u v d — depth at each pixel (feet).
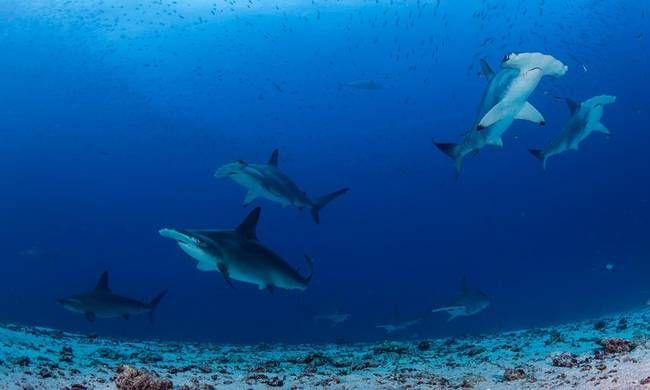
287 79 223.10
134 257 258.16
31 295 151.33
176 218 277.03
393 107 276.00
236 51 187.93
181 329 119.03
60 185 229.25
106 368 20.02
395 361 25.27
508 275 278.67
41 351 22.85
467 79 255.09
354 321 119.75
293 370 22.22
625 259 226.58
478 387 16.53
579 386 14.89
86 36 163.43
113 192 257.55
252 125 256.73
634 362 17.06
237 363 25.81
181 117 232.32
